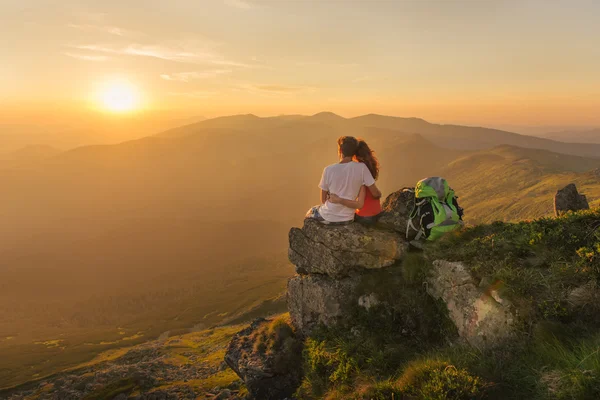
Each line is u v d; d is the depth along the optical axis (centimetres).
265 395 701
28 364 10544
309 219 816
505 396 363
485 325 470
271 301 14275
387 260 708
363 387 507
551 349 383
